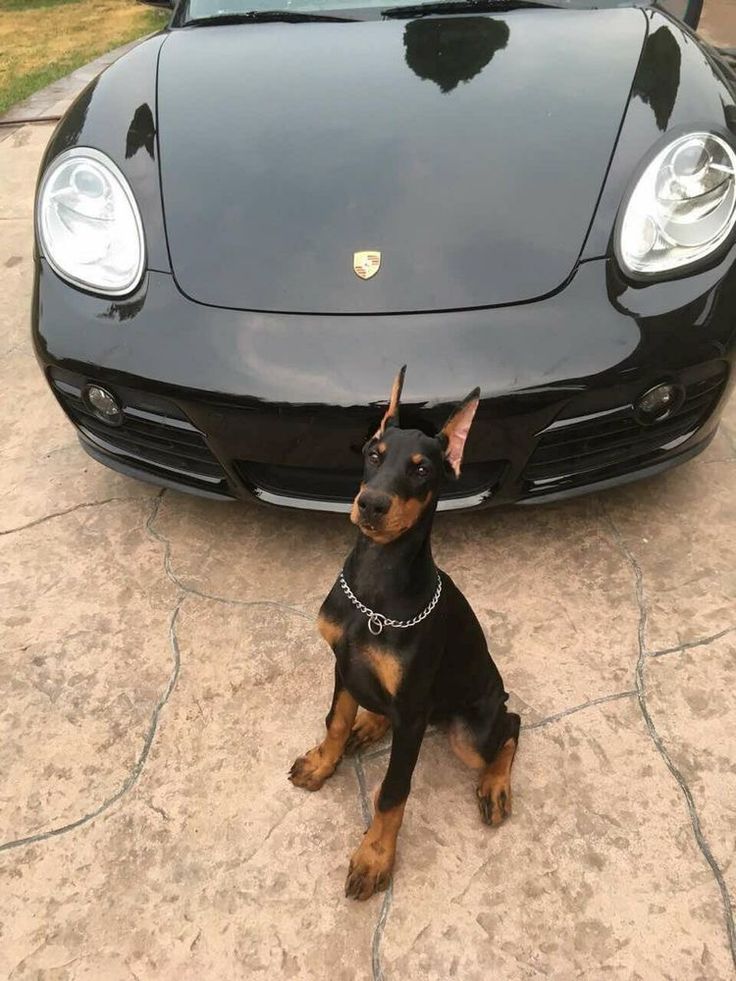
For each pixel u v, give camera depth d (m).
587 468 2.19
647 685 2.08
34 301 2.27
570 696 2.07
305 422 1.98
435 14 2.83
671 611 2.26
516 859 1.75
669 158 2.10
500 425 1.97
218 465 2.24
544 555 2.44
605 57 2.46
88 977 1.61
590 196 2.07
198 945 1.64
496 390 1.91
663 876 1.71
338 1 2.97
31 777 1.95
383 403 1.91
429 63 2.51
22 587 2.44
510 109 2.28
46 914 1.70
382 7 2.91
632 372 1.97
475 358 1.92
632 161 2.12
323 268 2.01
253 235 2.09
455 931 1.64
